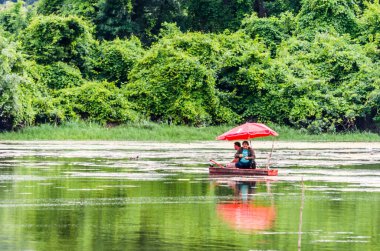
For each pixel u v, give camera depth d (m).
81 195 42.69
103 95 118.62
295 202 40.28
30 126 112.94
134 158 71.38
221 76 126.19
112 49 131.38
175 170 59.31
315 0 142.00
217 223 33.09
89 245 27.84
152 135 111.81
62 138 108.38
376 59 133.62
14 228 31.45
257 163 67.25
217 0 150.88
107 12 145.38
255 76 123.38
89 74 130.75
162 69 122.38
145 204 39.09
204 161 68.44
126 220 33.69
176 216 35.03
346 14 141.75
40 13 156.00
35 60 127.00
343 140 113.88
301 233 30.83
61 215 35.06
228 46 131.25
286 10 155.62
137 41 137.12
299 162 68.69
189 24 151.62
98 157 72.50
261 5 155.12
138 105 121.56
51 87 123.75
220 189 46.50
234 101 124.75
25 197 41.59
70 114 116.75
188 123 120.56
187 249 27.28
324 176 55.53
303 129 118.06
